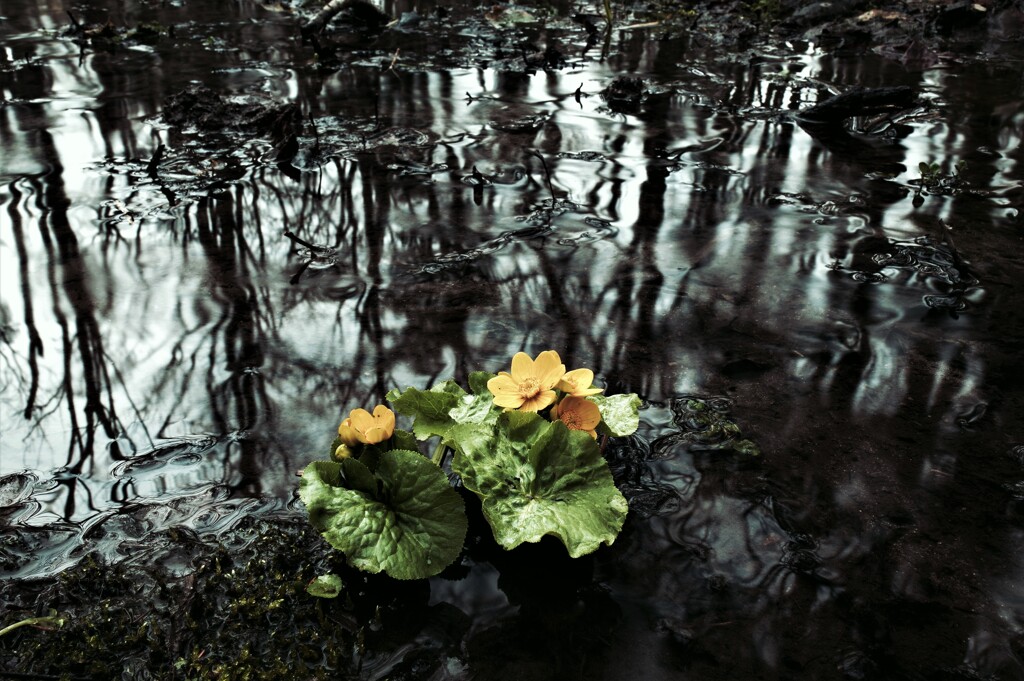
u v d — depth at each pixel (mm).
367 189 4715
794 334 3256
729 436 2654
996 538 2266
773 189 4707
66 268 3773
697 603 2070
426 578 2154
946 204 4477
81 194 4621
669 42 8438
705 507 2377
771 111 6137
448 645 1959
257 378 2963
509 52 7887
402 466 2211
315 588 2068
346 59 7703
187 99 5871
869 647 1945
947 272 3730
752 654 1929
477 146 5387
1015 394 2869
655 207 4469
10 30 8797
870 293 3564
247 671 1872
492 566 2199
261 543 2229
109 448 2594
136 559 2176
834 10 8961
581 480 2254
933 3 8875
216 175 4930
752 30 8711
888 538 2268
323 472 2205
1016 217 4301
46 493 2408
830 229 4195
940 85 6742
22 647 1937
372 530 2121
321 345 3170
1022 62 7445
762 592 2102
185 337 3225
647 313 3406
